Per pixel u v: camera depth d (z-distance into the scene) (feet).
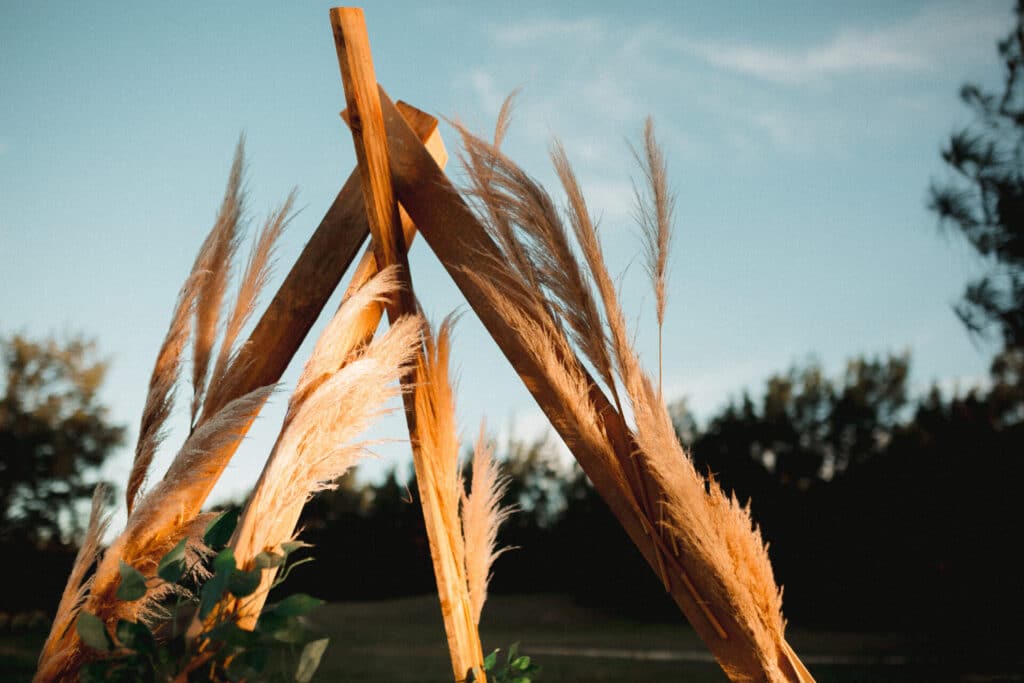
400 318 7.35
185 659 5.64
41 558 83.25
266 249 7.90
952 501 75.72
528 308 7.33
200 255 7.89
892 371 121.08
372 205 7.01
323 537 115.85
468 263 7.55
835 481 97.30
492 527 7.73
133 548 7.10
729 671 6.82
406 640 74.33
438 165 7.78
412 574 114.42
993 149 41.83
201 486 7.37
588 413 7.14
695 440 120.06
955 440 77.51
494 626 95.20
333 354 7.26
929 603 77.61
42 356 89.10
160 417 7.70
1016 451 72.13
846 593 87.71
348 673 48.85
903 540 82.28
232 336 7.77
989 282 42.45
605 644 76.18
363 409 6.99
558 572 115.14
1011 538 71.41
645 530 7.08
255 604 6.48
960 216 42.70
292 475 6.80
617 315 7.07
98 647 5.72
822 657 63.41
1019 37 41.14
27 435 86.22
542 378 7.27
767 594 6.82
